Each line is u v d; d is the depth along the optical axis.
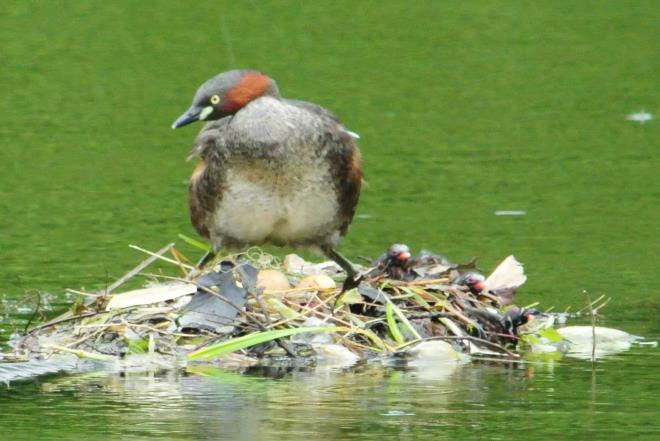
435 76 22.34
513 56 23.56
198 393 9.51
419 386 9.73
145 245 14.70
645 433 8.54
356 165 11.48
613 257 14.33
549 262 14.15
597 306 12.62
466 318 11.33
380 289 11.56
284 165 11.01
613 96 21.58
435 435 8.45
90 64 22.52
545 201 16.55
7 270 13.73
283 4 26.08
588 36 24.67
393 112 20.41
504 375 10.13
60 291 13.00
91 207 16.22
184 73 22.02
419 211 16.08
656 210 16.19
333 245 11.55
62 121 19.94
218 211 11.39
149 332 10.98
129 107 20.58
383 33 24.55
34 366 10.35
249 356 10.70
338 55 23.16
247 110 11.09
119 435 8.45
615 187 17.16
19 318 12.05
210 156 11.35
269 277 11.58
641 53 23.73
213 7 25.70
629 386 9.77
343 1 26.39
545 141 19.23
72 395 9.45
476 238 15.02
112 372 10.16
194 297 11.23
